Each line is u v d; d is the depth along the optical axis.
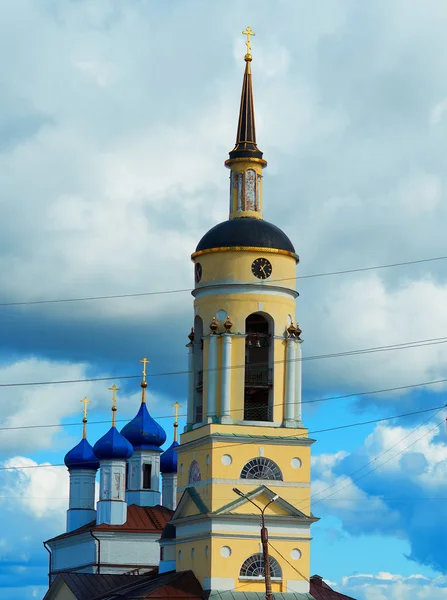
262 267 123.94
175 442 175.50
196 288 125.50
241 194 127.38
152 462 169.00
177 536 125.81
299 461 122.44
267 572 105.81
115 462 161.12
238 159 127.44
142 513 162.38
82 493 169.75
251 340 124.25
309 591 122.88
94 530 157.62
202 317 124.69
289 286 124.81
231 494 120.62
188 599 120.06
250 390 123.81
